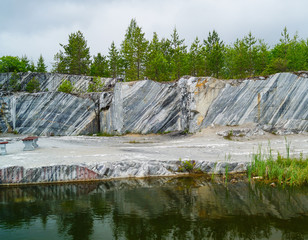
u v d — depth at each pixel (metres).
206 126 23.59
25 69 55.31
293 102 23.00
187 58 38.94
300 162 10.80
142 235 5.27
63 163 10.25
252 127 22.39
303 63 35.75
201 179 9.97
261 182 9.36
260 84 23.45
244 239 5.02
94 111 30.56
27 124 28.42
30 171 9.61
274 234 5.23
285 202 7.22
